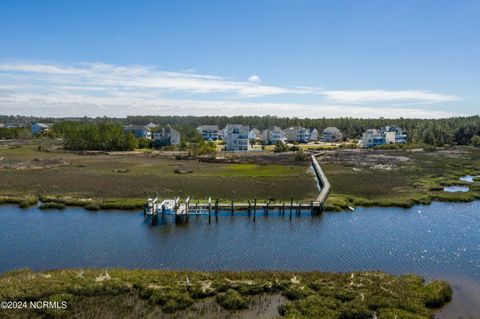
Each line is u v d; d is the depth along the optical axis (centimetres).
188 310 2106
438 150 11931
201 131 15688
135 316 2036
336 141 16425
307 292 2286
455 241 3453
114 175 6656
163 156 9775
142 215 4206
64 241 3366
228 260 2958
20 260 2930
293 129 15862
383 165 8219
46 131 17138
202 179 6312
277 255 3078
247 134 11750
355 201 4788
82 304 2116
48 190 5397
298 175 6800
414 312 2091
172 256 3028
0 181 6019
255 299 2247
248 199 4916
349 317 2030
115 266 2817
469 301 2327
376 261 2980
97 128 12100
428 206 4728
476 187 5781
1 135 15612
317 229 3772
